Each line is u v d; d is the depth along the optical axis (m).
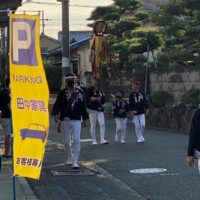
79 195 8.80
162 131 20.16
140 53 28.89
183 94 21.83
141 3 34.69
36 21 6.64
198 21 20.88
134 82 16.30
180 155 12.92
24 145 6.58
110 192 9.02
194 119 6.35
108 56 26.45
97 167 11.55
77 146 11.30
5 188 8.95
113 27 30.78
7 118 12.18
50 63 43.47
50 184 9.70
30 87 6.60
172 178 10.02
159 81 25.06
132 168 11.29
